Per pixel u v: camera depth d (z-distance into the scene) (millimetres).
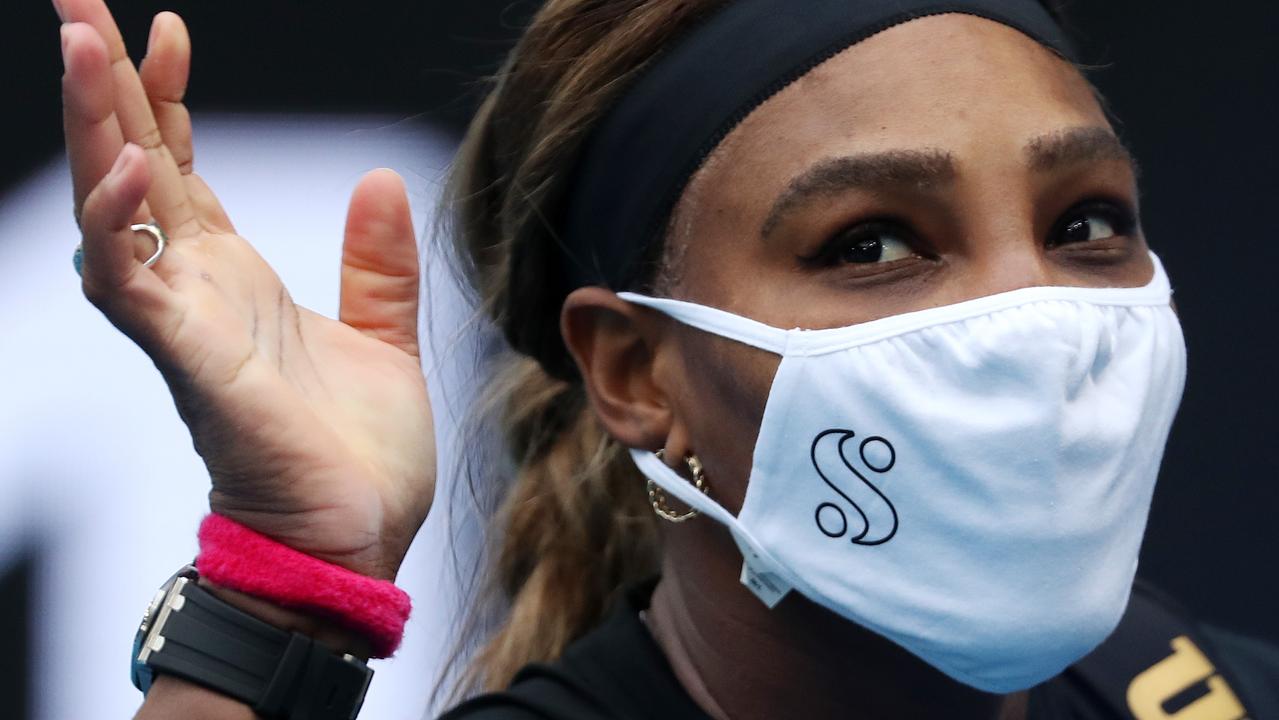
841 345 6445
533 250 7816
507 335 8227
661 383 7090
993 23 6785
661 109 6996
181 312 6289
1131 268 6918
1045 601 6355
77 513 13469
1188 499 15430
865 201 6480
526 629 8672
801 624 6992
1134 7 15805
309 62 14477
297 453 6512
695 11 7031
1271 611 15195
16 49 14312
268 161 14328
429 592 12750
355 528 6609
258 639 6438
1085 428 6312
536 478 8938
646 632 7441
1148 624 8203
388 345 7141
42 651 13305
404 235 7176
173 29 6684
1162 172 15734
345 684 6535
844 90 6586
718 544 7113
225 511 6621
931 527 6418
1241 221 15586
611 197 7246
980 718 7086
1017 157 6508
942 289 6469
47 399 13664
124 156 5855
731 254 6746
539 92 7648
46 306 13938
